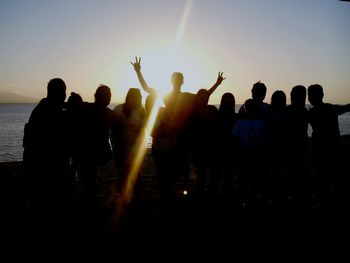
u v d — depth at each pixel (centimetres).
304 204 642
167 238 549
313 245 503
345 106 607
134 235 564
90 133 591
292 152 611
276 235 548
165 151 668
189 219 638
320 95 615
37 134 504
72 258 477
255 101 639
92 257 480
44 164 505
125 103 643
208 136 682
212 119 679
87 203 613
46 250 505
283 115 614
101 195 851
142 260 470
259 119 639
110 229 592
